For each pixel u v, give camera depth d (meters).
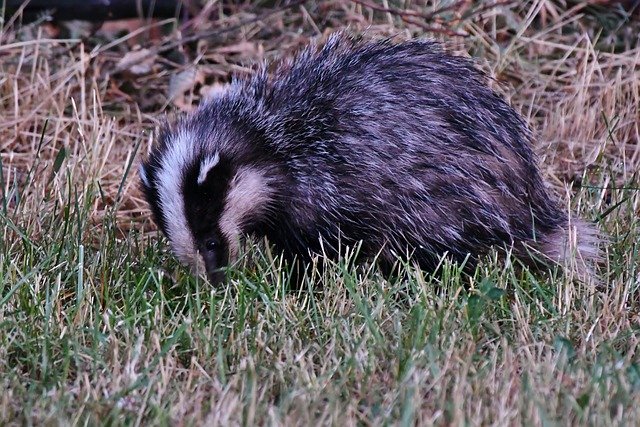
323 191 10.56
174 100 14.87
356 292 9.87
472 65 11.18
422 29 14.88
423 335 9.02
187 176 10.31
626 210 12.07
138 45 15.96
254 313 9.68
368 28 13.95
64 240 11.12
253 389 7.95
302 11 16.17
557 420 7.62
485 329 9.42
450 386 8.29
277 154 10.61
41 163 13.48
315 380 8.32
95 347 9.05
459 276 10.22
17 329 9.36
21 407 8.08
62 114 14.16
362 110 10.59
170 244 10.72
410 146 10.49
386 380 8.41
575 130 14.16
